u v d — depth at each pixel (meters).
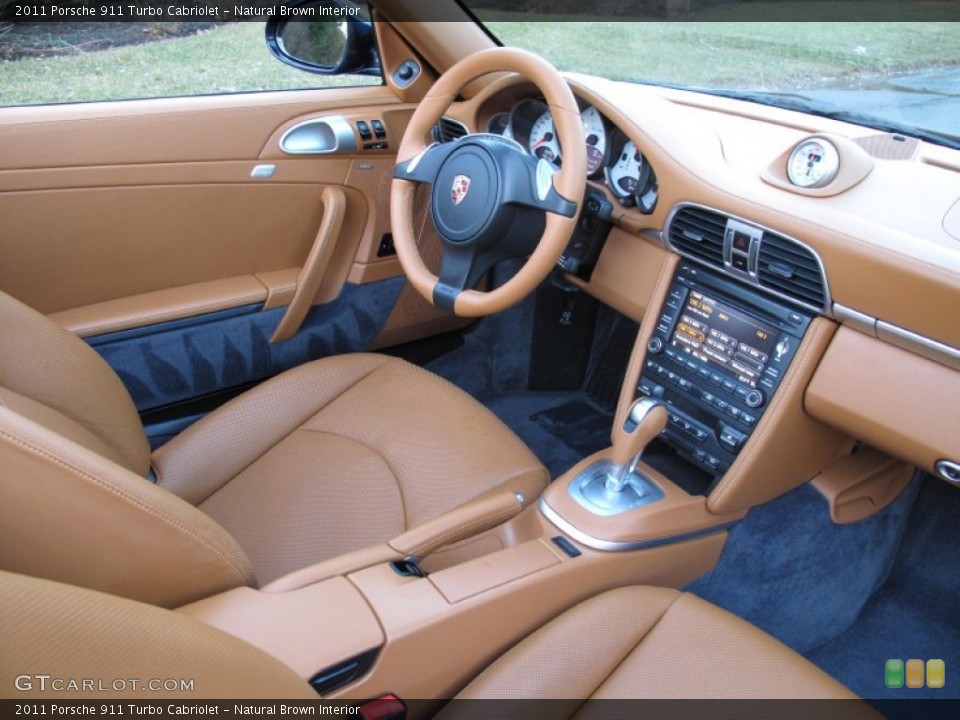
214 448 1.39
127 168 1.57
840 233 1.15
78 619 0.50
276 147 1.72
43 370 1.12
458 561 1.26
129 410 1.25
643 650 1.00
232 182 1.69
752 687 0.95
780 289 1.27
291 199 1.78
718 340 1.36
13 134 1.46
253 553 1.26
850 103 1.52
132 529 0.74
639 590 1.07
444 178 1.38
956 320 1.06
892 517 1.67
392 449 1.39
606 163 1.51
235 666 0.60
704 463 1.37
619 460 1.25
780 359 1.28
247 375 1.83
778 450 1.32
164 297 1.69
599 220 1.54
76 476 0.69
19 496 0.67
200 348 1.73
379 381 1.53
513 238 1.34
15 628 0.46
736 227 1.28
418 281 1.42
